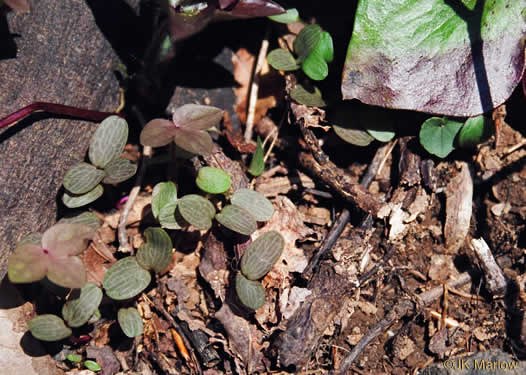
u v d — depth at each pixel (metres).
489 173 0.26
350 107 0.26
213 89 0.27
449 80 0.24
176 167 0.25
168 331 0.25
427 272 0.25
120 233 0.25
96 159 0.24
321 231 0.25
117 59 0.26
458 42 0.24
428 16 0.24
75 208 0.25
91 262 0.25
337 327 0.24
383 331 0.25
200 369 0.24
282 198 0.25
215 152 0.25
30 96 0.24
